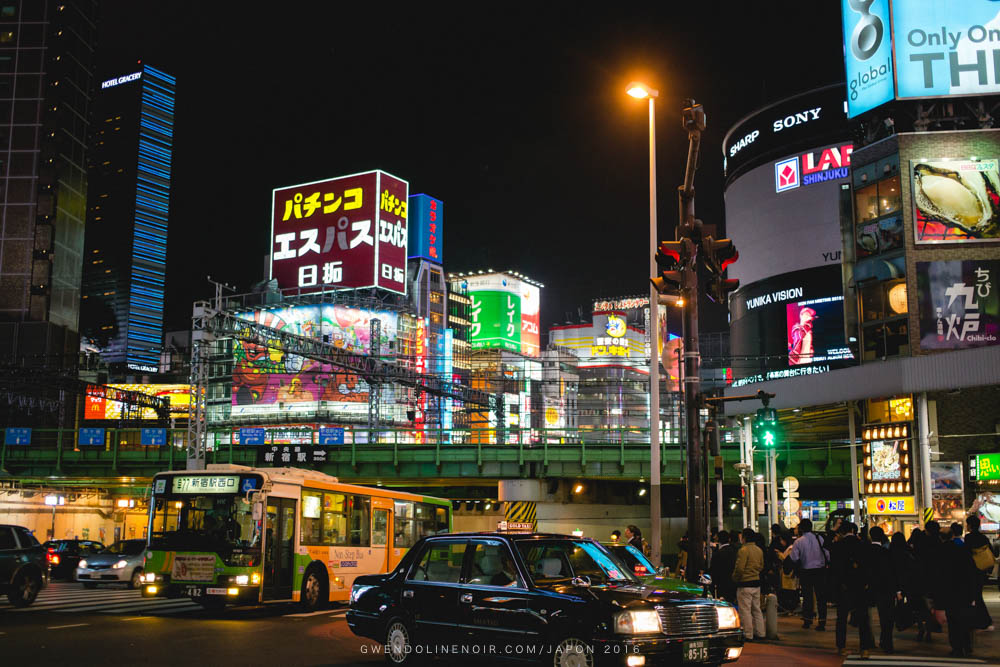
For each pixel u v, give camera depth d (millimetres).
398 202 115000
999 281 34000
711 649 9797
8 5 102625
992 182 34875
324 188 114812
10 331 93188
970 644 13461
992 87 36375
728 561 15328
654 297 22547
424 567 11500
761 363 103500
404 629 11391
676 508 64688
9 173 97812
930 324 34156
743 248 108938
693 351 16078
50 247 97250
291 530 19891
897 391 32156
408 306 109000
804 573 16953
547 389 113812
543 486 52906
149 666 11938
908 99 36719
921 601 15258
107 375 104000
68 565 36875
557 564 10586
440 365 150125
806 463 47969
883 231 36125
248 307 105312
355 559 22453
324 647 13984
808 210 101750
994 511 30688
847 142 99812
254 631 16250
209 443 81312
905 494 32406
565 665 9469
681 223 16422
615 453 50656
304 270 113938
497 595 10352
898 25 37281
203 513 18922
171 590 18578
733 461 47812
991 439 31484
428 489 63062
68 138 102125
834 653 13727
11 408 84250
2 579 20234
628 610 9305
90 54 108188
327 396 91000
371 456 52875
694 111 14992
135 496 75250
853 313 39656
